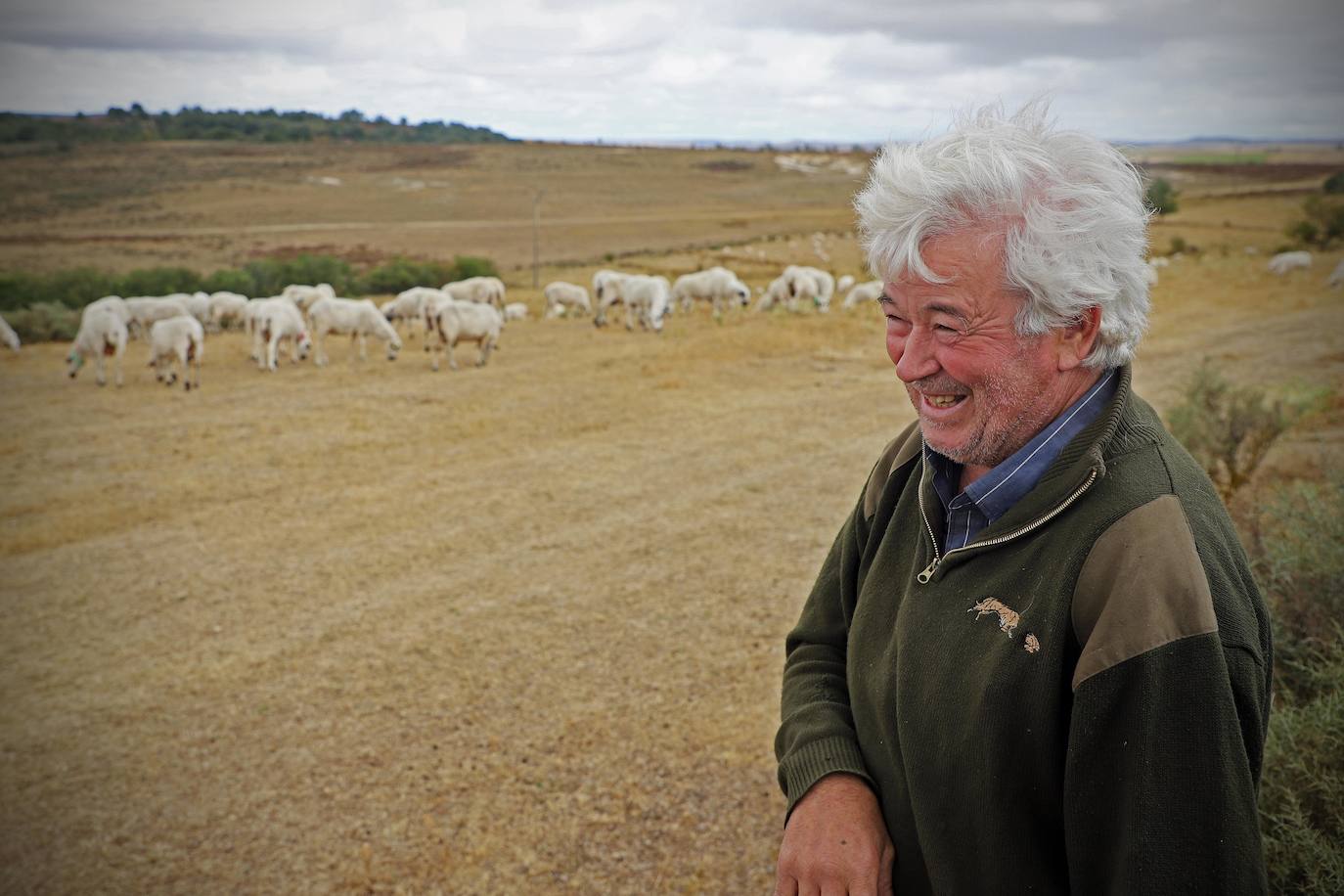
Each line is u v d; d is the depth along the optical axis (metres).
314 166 160.88
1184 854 0.92
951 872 1.15
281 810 4.84
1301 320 19.94
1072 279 1.03
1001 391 1.10
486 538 8.86
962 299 1.07
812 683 1.47
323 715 5.76
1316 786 2.41
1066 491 1.07
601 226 98.25
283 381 17.31
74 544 8.97
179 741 5.54
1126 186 1.10
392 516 9.56
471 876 4.27
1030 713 1.05
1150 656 0.94
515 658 6.40
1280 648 3.15
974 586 1.14
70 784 5.14
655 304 24.34
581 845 4.45
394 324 27.00
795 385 15.70
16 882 4.36
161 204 119.56
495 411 14.25
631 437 12.51
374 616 7.20
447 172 156.62
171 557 8.60
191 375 18.09
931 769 1.14
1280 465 7.85
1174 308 22.53
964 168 1.05
